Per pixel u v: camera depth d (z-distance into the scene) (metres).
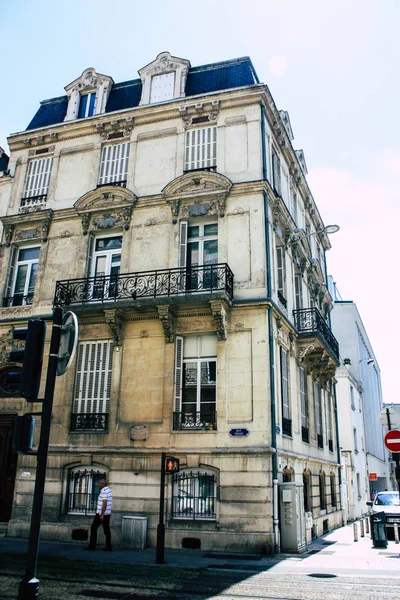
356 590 8.57
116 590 8.30
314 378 22.05
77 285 17.39
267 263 16.14
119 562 11.36
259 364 15.01
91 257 18.31
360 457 34.22
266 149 18.02
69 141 20.27
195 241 17.34
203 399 15.36
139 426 15.35
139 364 15.99
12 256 19.27
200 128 18.56
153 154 18.78
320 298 26.70
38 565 10.56
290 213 21.45
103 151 19.64
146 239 17.58
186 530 14.05
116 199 18.34
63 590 8.19
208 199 17.31
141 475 14.97
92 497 15.41
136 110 19.28
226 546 13.62
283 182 20.86
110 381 16.22
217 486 14.23
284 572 10.43
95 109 20.50
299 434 18.05
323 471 21.67
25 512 15.80
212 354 15.71
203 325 15.79
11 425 17.14
